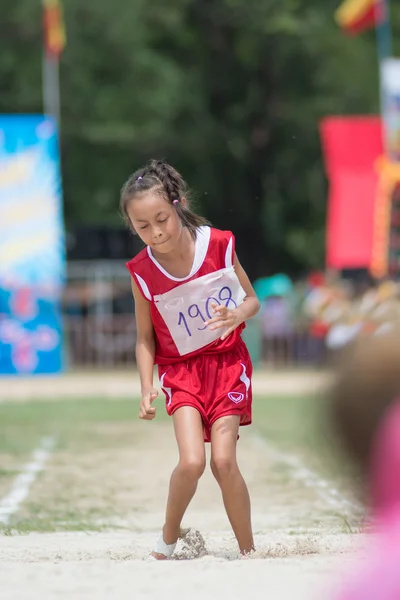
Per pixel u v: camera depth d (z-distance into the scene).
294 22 75.81
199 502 17.11
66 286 57.38
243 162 79.25
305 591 7.61
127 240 60.31
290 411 33.72
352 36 76.69
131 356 54.72
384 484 3.60
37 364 50.75
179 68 77.81
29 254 48.72
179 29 78.69
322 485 18.47
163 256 10.94
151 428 29.88
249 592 7.67
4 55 70.69
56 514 15.78
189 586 8.02
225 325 10.54
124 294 57.91
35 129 48.31
